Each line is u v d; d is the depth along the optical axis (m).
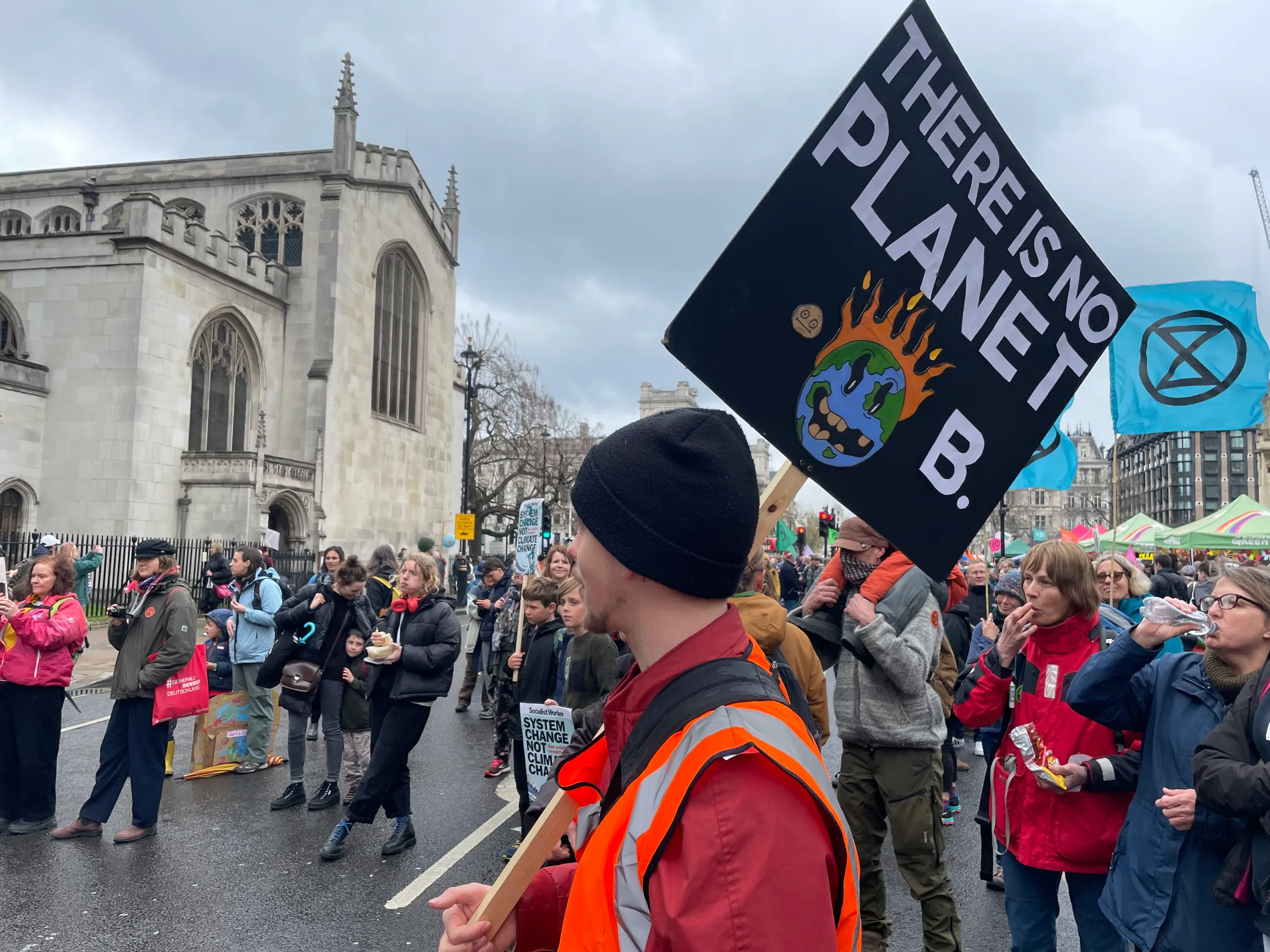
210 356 27.03
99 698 10.79
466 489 26.80
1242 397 5.03
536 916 1.42
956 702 3.32
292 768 6.43
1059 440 8.05
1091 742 2.92
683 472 1.10
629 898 0.96
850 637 3.64
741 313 1.81
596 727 1.74
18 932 4.32
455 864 5.29
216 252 26.75
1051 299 2.13
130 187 34.06
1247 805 2.16
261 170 32.28
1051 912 3.02
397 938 4.28
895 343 1.95
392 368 34.31
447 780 7.18
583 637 4.75
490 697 9.77
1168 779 2.58
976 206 2.05
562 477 38.53
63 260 24.30
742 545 1.11
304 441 29.38
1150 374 5.23
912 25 1.98
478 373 39.16
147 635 5.68
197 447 26.36
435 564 5.61
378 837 5.77
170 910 4.60
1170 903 2.52
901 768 3.55
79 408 23.83
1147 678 2.73
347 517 30.62
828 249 1.89
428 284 36.75
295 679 6.36
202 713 7.29
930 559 1.97
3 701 5.81
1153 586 10.35
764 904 0.85
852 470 1.89
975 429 2.04
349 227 31.22
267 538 21.48
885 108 1.95
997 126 2.07
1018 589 5.18
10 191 35.47
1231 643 2.48
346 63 31.83
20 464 23.28
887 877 5.29
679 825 0.93
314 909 4.61
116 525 23.28
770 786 0.93
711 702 1.02
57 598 5.90
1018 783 3.04
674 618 1.13
